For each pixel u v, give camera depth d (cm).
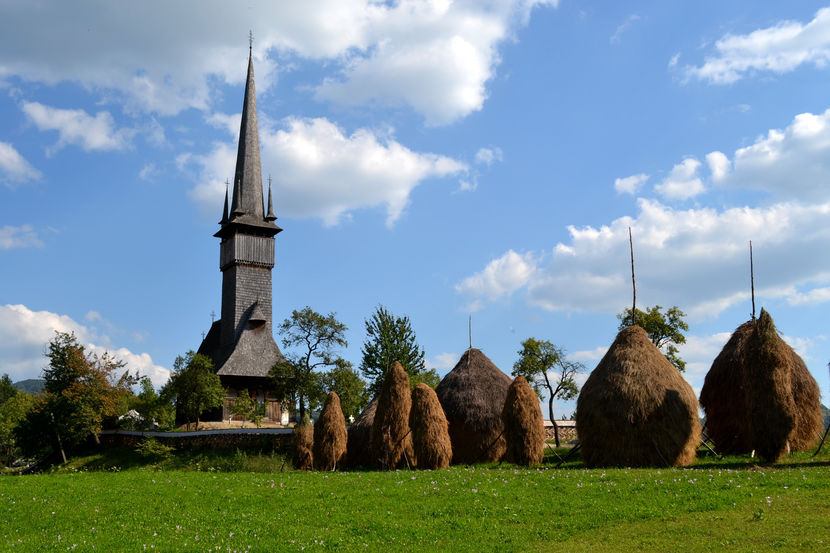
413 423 3033
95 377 6500
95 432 6397
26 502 2128
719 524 1535
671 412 2655
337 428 3569
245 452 4962
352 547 1534
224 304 8781
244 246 8631
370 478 2348
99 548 1594
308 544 1554
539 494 1905
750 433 2498
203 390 6938
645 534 1513
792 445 2841
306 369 6900
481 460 3484
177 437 5666
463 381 3656
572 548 1452
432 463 2962
